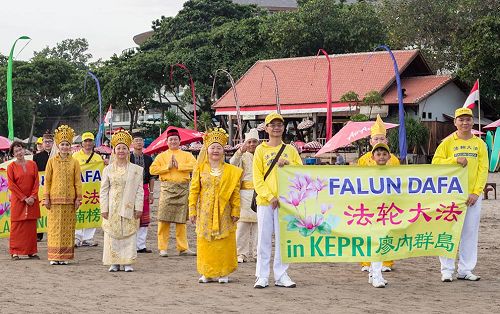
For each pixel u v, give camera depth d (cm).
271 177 1101
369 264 1239
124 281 1179
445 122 4903
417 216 1127
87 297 1036
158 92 6412
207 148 1162
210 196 1152
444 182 1134
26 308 958
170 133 1499
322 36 5669
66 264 1382
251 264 1380
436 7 5472
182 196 1500
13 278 1214
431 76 4966
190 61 6106
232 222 1163
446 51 5578
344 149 4450
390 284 1138
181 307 961
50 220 1387
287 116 5134
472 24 5138
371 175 1116
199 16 6969
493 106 5178
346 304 976
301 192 1103
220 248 1153
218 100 5472
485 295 1039
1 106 7988
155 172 1507
